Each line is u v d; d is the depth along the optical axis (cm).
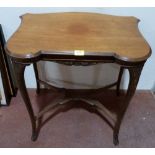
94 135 141
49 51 95
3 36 145
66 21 119
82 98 147
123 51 95
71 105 162
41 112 143
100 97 170
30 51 94
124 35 108
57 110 157
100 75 166
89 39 103
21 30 109
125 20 122
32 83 173
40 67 161
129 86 105
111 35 107
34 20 119
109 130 145
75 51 94
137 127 147
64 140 138
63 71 163
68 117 153
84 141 138
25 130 143
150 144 137
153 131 145
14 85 168
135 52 95
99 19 122
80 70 162
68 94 150
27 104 119
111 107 162
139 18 137
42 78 170
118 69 161
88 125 148
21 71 101
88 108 160
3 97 156
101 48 97
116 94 172
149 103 167
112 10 135
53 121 150
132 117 154
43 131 143
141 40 104
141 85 176
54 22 117
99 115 155
